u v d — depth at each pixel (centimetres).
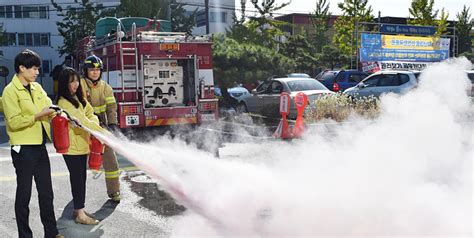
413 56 2695
